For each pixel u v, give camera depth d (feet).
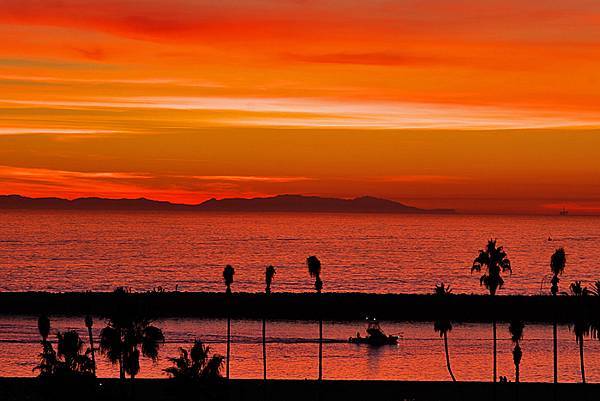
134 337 501.56
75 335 482.28
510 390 629.92
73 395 465.88
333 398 603.26
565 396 613.93
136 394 563.48
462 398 610.24
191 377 443.73
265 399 590.14
